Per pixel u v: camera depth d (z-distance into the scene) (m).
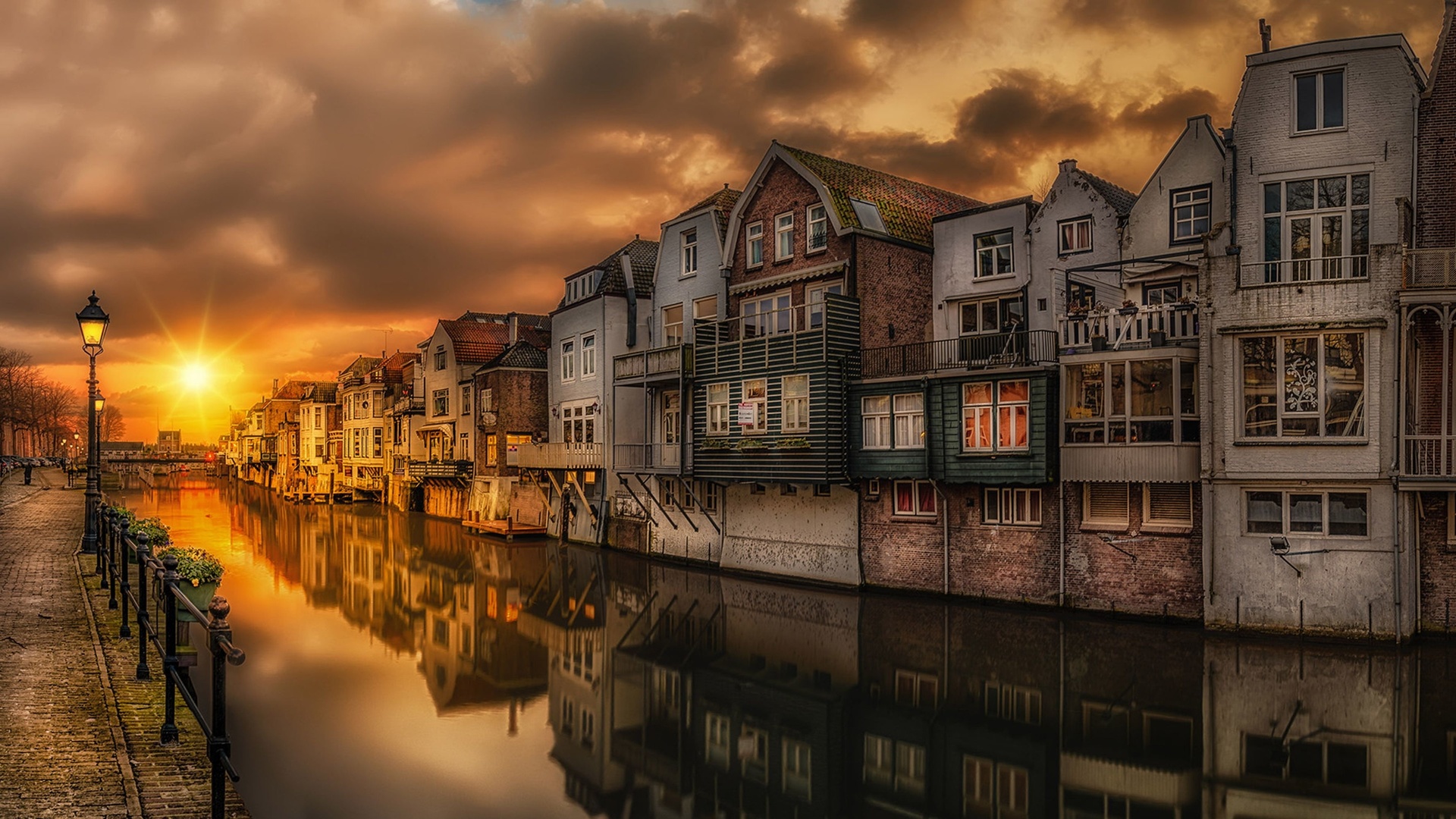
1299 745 13.22
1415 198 18.06
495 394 48.28
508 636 22.17
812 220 28.33
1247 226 19.28
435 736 14.80
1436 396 18.17
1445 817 10.94
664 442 33.22
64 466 95.38
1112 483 21.61
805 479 25.84
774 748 14.30
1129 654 17.94
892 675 17.81
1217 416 19.05
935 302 27.20
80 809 7.20
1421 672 16.11
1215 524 19.19
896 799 12.24
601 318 37.41
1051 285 24.12
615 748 14.37
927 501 25.09
